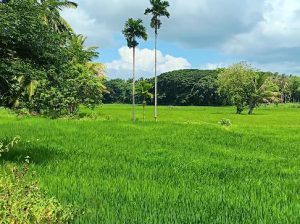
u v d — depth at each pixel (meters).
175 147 18.80
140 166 12.85
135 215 6.70
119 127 28.47
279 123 54.41
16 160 12.67
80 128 26.78
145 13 56.44
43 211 5.30
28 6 13.74
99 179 10.16
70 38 15.78
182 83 158.25
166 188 9.20
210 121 59.41
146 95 58.22
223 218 6.67
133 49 52.75
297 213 7.18
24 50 14.16
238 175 11.84
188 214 6.85
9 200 5.23
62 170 11.38
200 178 11.08
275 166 14.05
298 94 169.75
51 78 14.82
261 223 6.49
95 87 49.06
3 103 15.78
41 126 26.91
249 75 92.56
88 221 6.34
